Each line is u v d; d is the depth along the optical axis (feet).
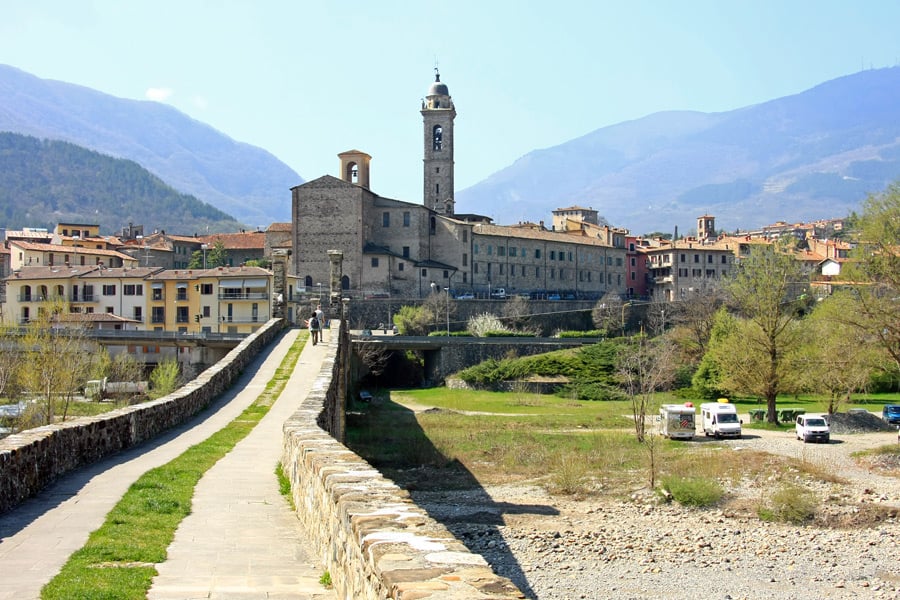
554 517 178.60
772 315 318.04
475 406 376.48
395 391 441.68
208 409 150.41
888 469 227.61
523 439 275.59
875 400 379.55
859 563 146.72
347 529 44.29
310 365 200.64
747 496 197.67
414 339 465.88
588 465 230.68
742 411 364.17
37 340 303.68
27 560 56.59
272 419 140.77
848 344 264.31
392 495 48.67
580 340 481.87
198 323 489.26
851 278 255.70
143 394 343.67
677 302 567.59
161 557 58.65
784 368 317.01
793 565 145.48
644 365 393.50
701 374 396.78
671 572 141.18
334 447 71.00
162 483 83.97
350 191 617.21
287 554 60.29
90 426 96.94
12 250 631.97
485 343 473.26
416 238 641.40
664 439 281.74
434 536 38.68
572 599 127.34
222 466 97.91
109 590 49.80
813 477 215.72
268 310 485.15
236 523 69.77
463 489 207.00
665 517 178.70
